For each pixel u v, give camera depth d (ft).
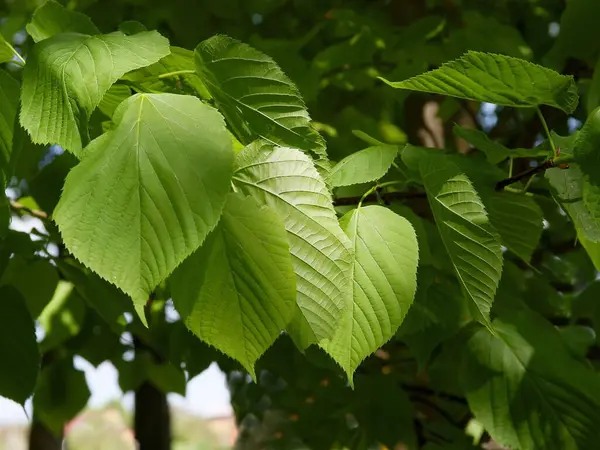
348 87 3.15
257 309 1.11
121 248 1.01
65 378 2.71
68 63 1.09
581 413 1.89
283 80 1.15
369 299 1.19
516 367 1.95
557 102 1.27
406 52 2.89
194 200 1.02
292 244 1.11
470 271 1.27
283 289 1.10
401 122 3.43
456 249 1.27
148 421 3.57
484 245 1.25
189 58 1.22
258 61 1.14
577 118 2.91
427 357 1.97
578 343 2.19
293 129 1.17
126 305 2.01
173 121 1.05
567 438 1.88
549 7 3.26
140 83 1.26
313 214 1.11
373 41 2.94
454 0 3.22
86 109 1.07
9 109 1.27
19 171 1.87
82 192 1.02
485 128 3.76
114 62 1.09
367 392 2.44
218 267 1.10
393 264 1.20
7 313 1.57
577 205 1.37
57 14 1.30
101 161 1.03
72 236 1.01
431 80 1.25
